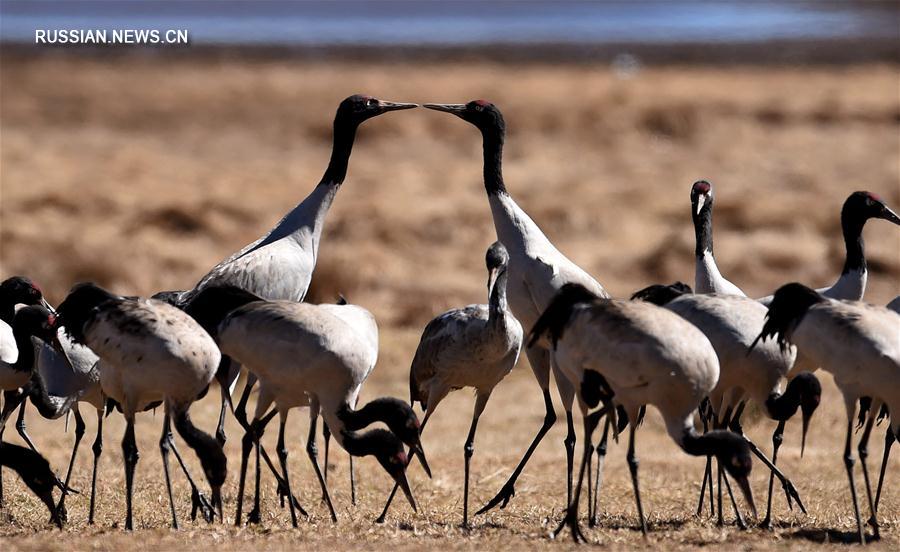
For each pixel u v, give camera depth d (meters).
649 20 110.50
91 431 14.41
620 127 40.50
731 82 53.25
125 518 10.37
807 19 107.00
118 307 9.36
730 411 10.44
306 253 12.50
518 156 36.00
